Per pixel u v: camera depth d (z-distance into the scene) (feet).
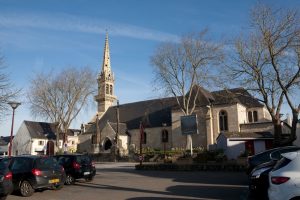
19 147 249.14
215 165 85.40
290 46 82.12
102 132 199.11
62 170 51.49
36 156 49.26
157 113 195.42
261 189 40.52
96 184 59.77
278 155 47.80
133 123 202.80
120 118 215.51
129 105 222.28
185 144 164.76
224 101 156.46
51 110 167.43
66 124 168.55
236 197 41.65
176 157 115.03
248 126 147.33
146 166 97.50
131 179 68.39
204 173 79.87
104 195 45.80
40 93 166.09
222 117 156.76
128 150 178.81
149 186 55.31
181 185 55.52
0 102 76.23
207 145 155.22
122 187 54.85
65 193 48.37
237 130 149.28
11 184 39.78
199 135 160.76
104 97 242.37
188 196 42.96
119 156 164.66
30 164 47.03
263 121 153.58
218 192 46.26
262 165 42.96
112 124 198.90
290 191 24.13
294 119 83.87
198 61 139.23
